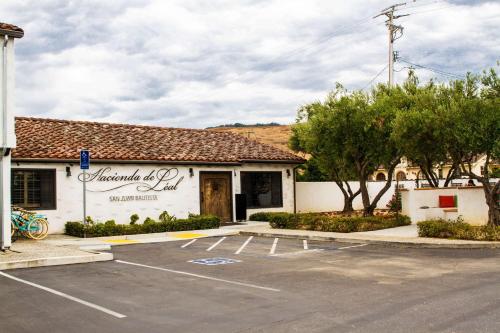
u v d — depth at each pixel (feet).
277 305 25.68
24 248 47.73
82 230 58.90
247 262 40.98
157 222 64.80
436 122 53.21
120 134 77.66
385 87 75.41
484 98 51.85
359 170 71.00
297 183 93.45
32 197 60.70
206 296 28.19
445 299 25.95
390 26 100.22
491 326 20.89
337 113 66.18
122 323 22.88
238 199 78.79
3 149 45.42
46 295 28.91
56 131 71.67
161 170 71.97
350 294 27.94
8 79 46.19
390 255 43.24
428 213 67.26
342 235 56.34
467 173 55.62
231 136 92.53
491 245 46.42
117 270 37.60
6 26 45.80
